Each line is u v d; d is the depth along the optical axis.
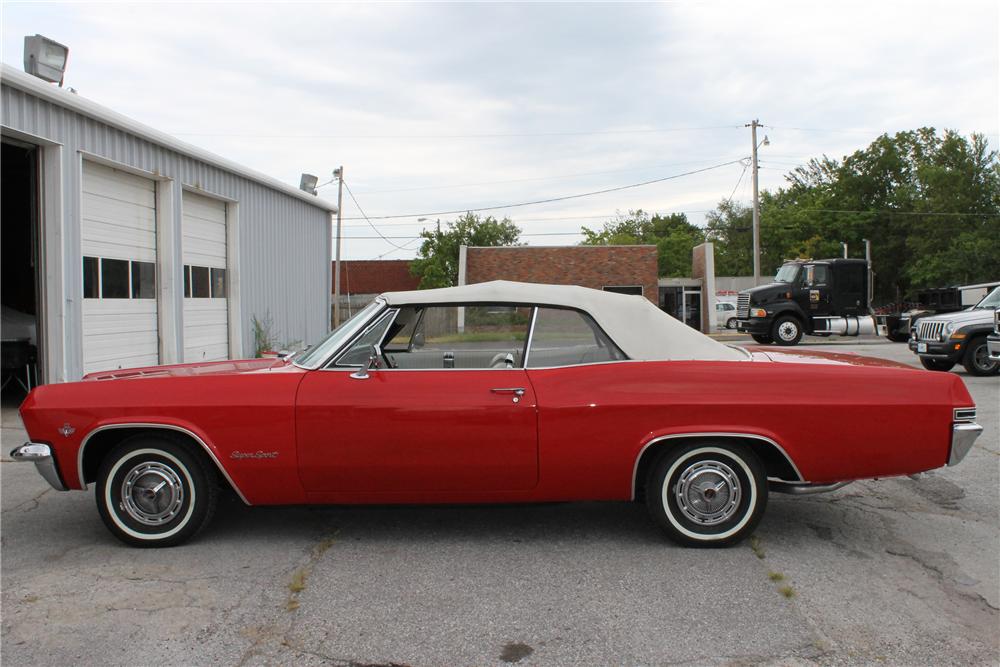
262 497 4.11
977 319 12.62
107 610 3.33
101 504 4.12
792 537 4.41
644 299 4.46
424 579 3.71
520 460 4.03
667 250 66.62
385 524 4.61
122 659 2.89
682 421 4.00
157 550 4.12
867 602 3.46
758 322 22.20
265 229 16.11
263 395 4.05
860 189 55.41
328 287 20.33
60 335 9.30
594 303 4.31
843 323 22.25
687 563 3.94
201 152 12.68
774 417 4.00
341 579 3.71
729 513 4.12
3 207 11.48
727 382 4.06
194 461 4.12
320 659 2.90
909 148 55.16
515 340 4.29
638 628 3.17
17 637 3.07
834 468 4.05
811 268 22.41
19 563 3.92
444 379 4.09
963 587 3.65
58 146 9.25
